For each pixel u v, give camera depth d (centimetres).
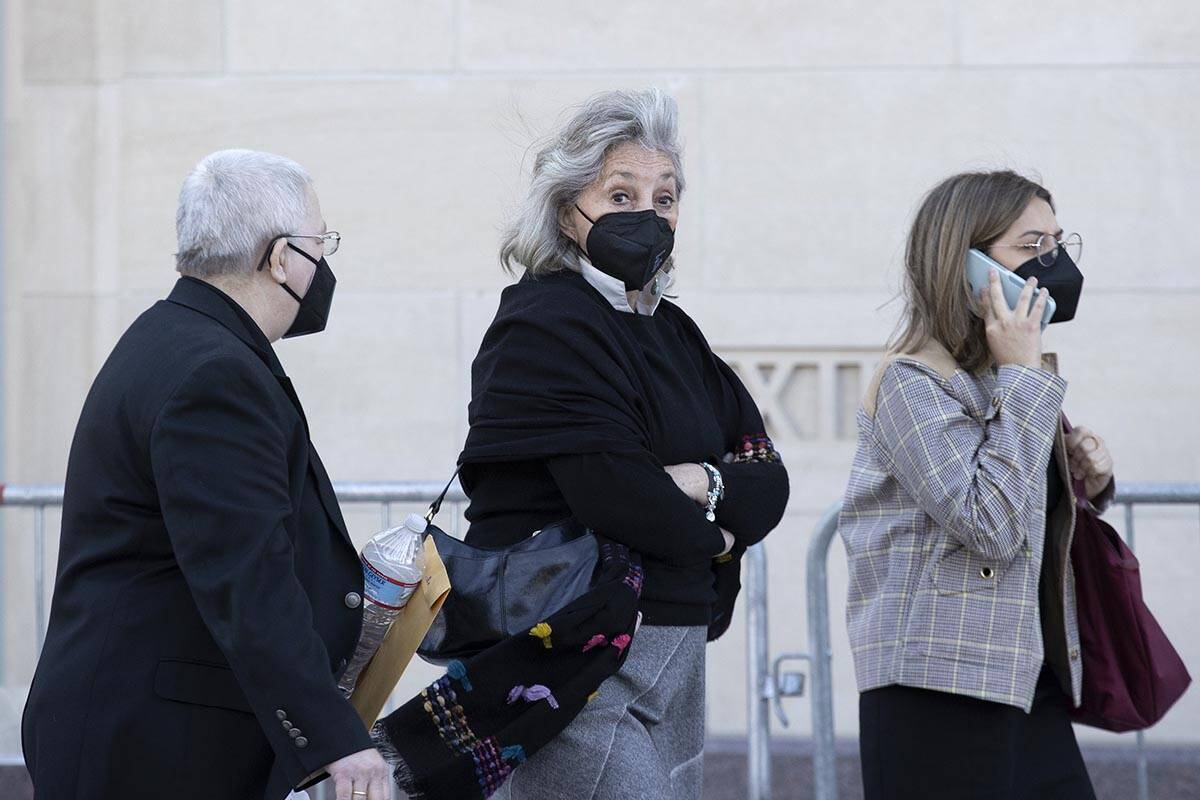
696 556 718
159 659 628
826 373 1420
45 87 1474
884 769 798
